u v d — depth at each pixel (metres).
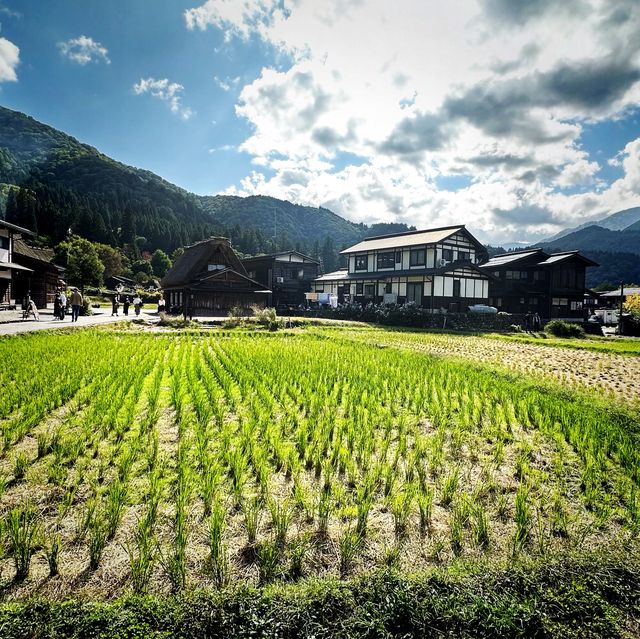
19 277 33.59
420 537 3.65
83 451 5.18
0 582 2.92
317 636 2.37
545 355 15.72
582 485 4.78
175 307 38.62
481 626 2.50
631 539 3.69
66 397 7.28
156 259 93.19
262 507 4.03
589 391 9.16
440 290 34.38
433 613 2.53
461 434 6.18
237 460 4.63
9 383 8.09
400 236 41.56
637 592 2.86
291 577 3.07
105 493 4.20
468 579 2.80
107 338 16.73
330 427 5.95
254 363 11.34
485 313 31.22
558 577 2.91
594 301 59.06
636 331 31.53
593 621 2.60
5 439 5.52
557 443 6.01
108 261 80.56
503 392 8.55
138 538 3.40
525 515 3.72
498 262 42.91
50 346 12.95
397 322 31.44
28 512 3.52
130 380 8.57
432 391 8.91
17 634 2.24
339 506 4.12
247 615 2.44
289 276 48.47
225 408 7.17
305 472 4.89
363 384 9.12
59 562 3.16
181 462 4.65
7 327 18.00
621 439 5.91
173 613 2.40
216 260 38.22
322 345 16.25
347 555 3.24
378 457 5.34
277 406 7.39
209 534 3.55
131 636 2.26
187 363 11.34
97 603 2.50
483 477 4.94
